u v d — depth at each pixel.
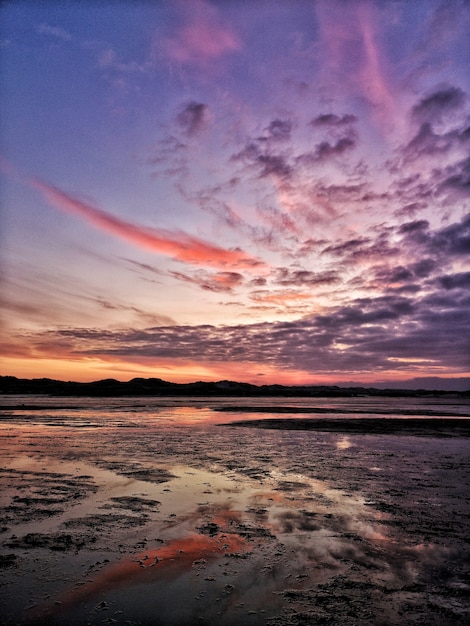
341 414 36.97
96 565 5.13
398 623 3.93
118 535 6.16
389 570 5.08
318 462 12.36
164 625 3.87
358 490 8.95
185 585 4.65
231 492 8.69
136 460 12.44
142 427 22.86
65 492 8.60
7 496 8.28
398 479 10.10
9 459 12.60
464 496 8.51
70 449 14.63
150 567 5.10
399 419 30.33
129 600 4.31
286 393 174.50
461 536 6.23
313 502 7.99
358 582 4.76
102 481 9.62
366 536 6.20
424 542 5.98
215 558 5.38
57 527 6.49
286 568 5.10
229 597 4.39
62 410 39.34
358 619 3.99
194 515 7.12
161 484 9.35
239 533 6.29
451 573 5.00
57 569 5.02
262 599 4.36
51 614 4.03
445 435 19.94
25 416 31.02
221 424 25.16
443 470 11.26
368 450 14.91
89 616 4.00
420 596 4.45
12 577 4.79
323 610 4.15
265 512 7.32
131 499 8.09
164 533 6.26
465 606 4.25
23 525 6.57
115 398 88.44
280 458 13.00
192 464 11.83
